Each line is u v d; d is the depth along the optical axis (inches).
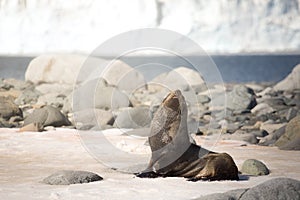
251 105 1836.9
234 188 741.9
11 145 1084.5
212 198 623.8
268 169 873.5
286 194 605.9
